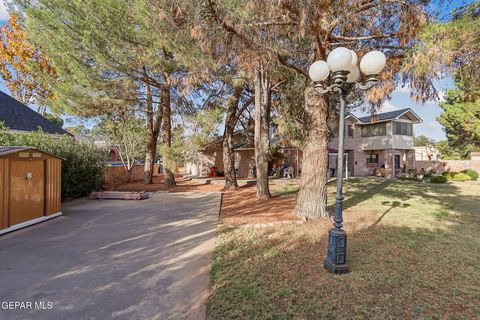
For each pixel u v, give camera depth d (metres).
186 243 4.50
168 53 8.48
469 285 2.99
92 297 2.77
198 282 3.10
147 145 14.31
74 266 3.57
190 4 3.97
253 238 4.68
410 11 3.94
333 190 11.70
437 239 4.58
